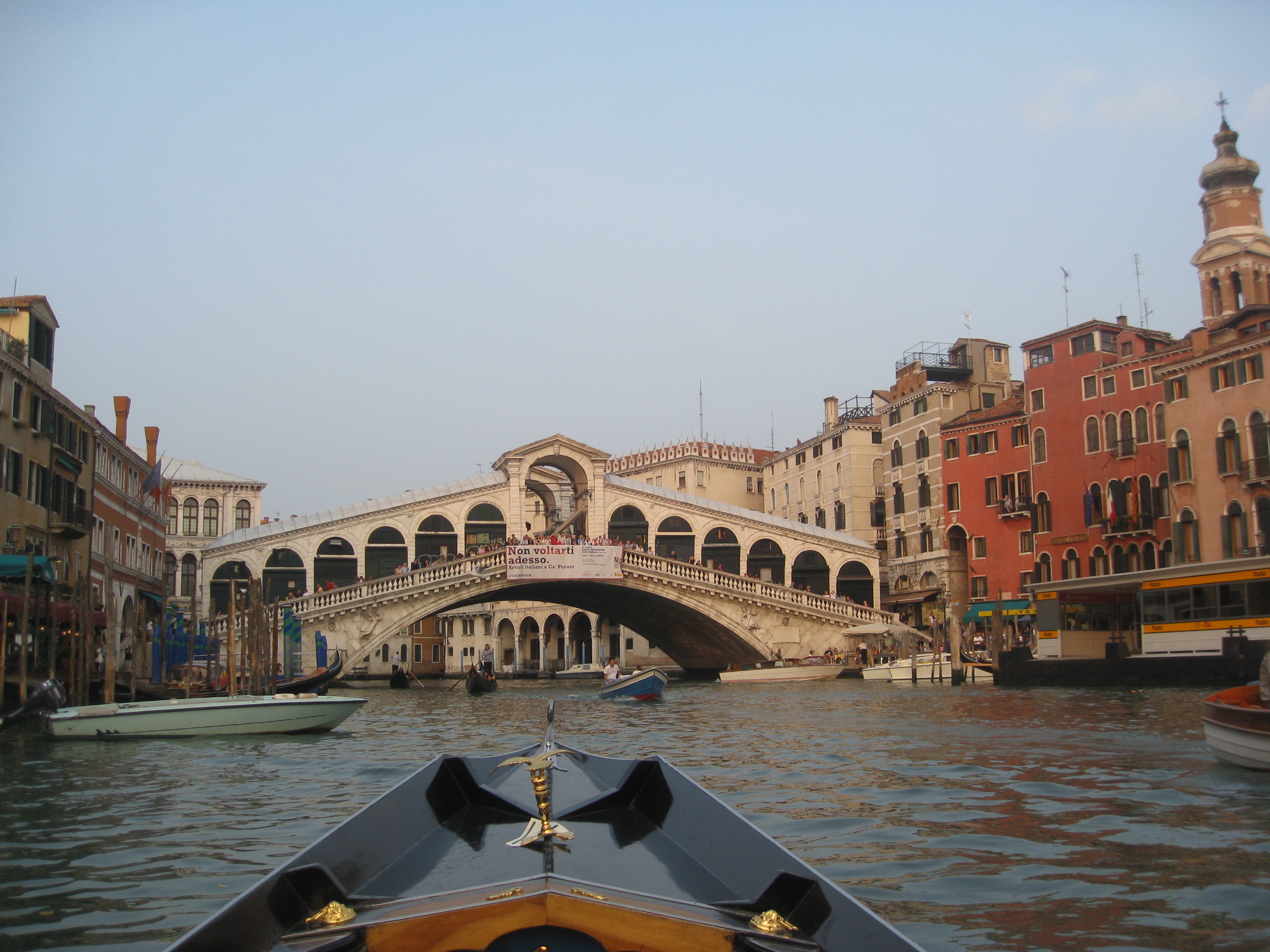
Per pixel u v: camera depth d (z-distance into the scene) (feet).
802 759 50.93
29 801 39.78
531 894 14.90
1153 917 22.59
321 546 169.17
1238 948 20.53
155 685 98.53
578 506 185.98
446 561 153.79
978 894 24.53
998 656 119.14
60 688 69.41
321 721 68.90
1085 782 41.29
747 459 247.50
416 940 14.34
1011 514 153.69
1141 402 135.54
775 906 16.34
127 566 132.05
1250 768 43.14
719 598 157.99
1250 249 136.87
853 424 195.42
